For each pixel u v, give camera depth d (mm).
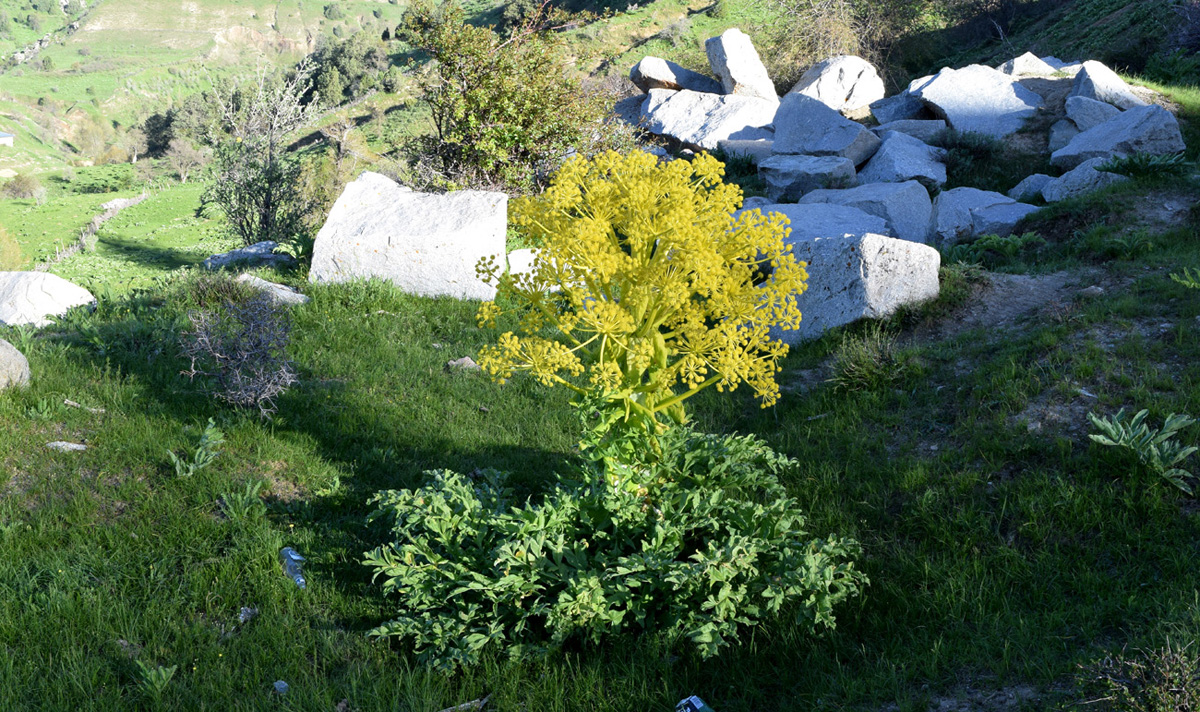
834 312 9266
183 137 83688
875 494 5867
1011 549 4973
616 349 4387
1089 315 7684
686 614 4398
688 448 5336
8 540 4863
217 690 3953
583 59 19156
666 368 4453
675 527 4613
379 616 4672
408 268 10906
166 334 8523
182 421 6652
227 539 5258
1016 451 5895
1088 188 13234
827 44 31438
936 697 3955
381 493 5004
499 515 4707
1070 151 15727
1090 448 5617
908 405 7164
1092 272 9391
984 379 7051
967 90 20281
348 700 3990
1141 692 3449
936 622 4480
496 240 11133
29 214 51469
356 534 5441
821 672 4180
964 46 34500
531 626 4527
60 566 4711
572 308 4441
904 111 21625
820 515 5723
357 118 68250
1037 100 19641
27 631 4211
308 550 5168
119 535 5078
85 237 41250
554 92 16234
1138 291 8195
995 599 4551
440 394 8008
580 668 4211
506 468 6543
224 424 6652
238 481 5844
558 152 16062
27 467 5699
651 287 4262
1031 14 33875
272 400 7227
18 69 196000
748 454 5309
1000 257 11281
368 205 11664
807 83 25094
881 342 8438
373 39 98062
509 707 3967
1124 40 24688
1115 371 6570
